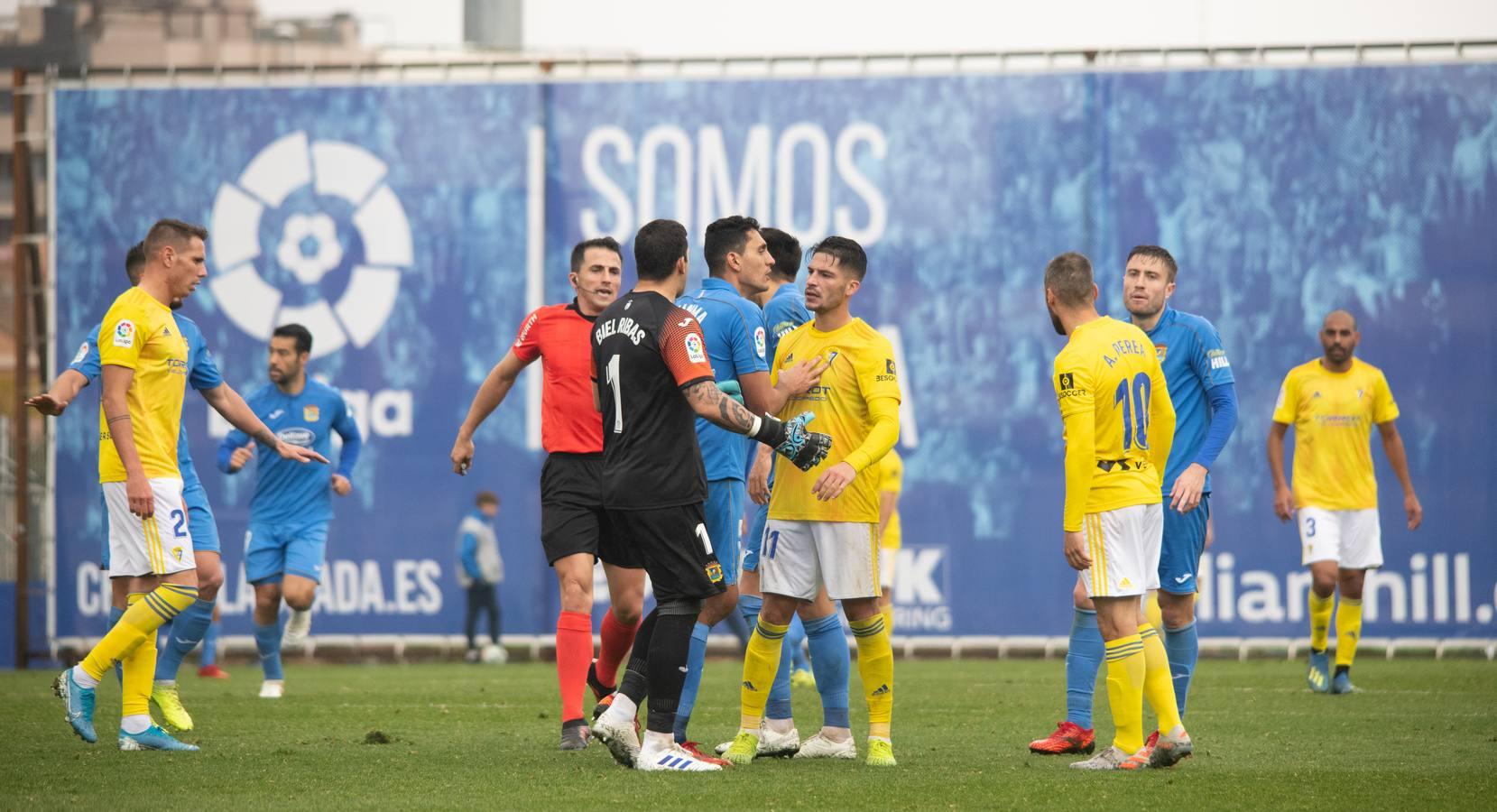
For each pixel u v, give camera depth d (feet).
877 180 149.28
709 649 154.20
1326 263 145.07
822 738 67.26
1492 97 143.95
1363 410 112.57
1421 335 143.95
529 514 150.51
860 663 65.62
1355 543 110.52
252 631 150.20
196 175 155.02
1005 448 147.02
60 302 154.71
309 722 86.58
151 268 70.54
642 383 61.52
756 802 53.21
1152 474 62.95
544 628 150.00
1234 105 146.20
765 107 150.51
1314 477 112.27
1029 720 87.25
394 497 152.15
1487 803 53.26
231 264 154.51
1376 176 144.97
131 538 70.03
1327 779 59.36
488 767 63.41
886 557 136.36
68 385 71.00
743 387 67.51
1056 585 145.89
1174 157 146.72
